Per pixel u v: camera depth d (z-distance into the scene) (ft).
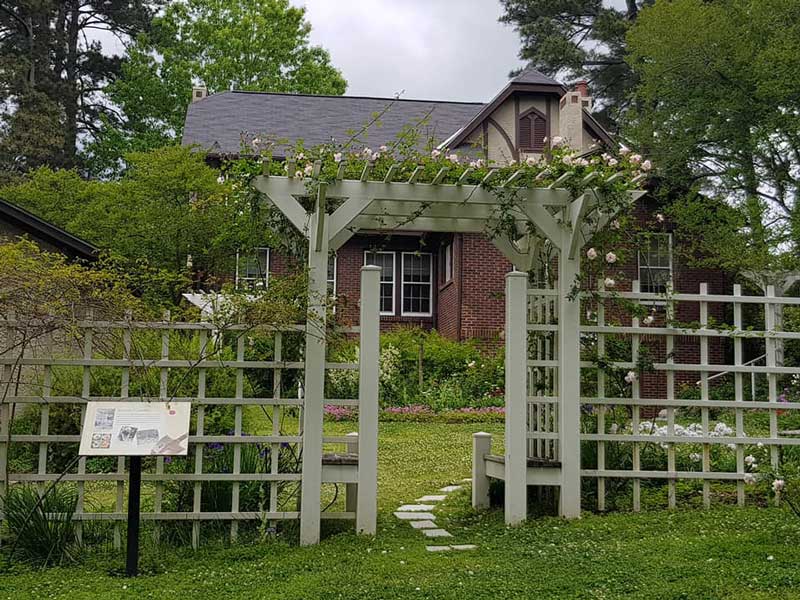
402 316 63.82
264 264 50.11
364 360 19.93
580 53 95.09
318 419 19.45
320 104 69.77
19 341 20.44
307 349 19.60
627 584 15.15
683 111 52.95
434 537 19.74
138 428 16.47
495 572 16.14
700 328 22.40
